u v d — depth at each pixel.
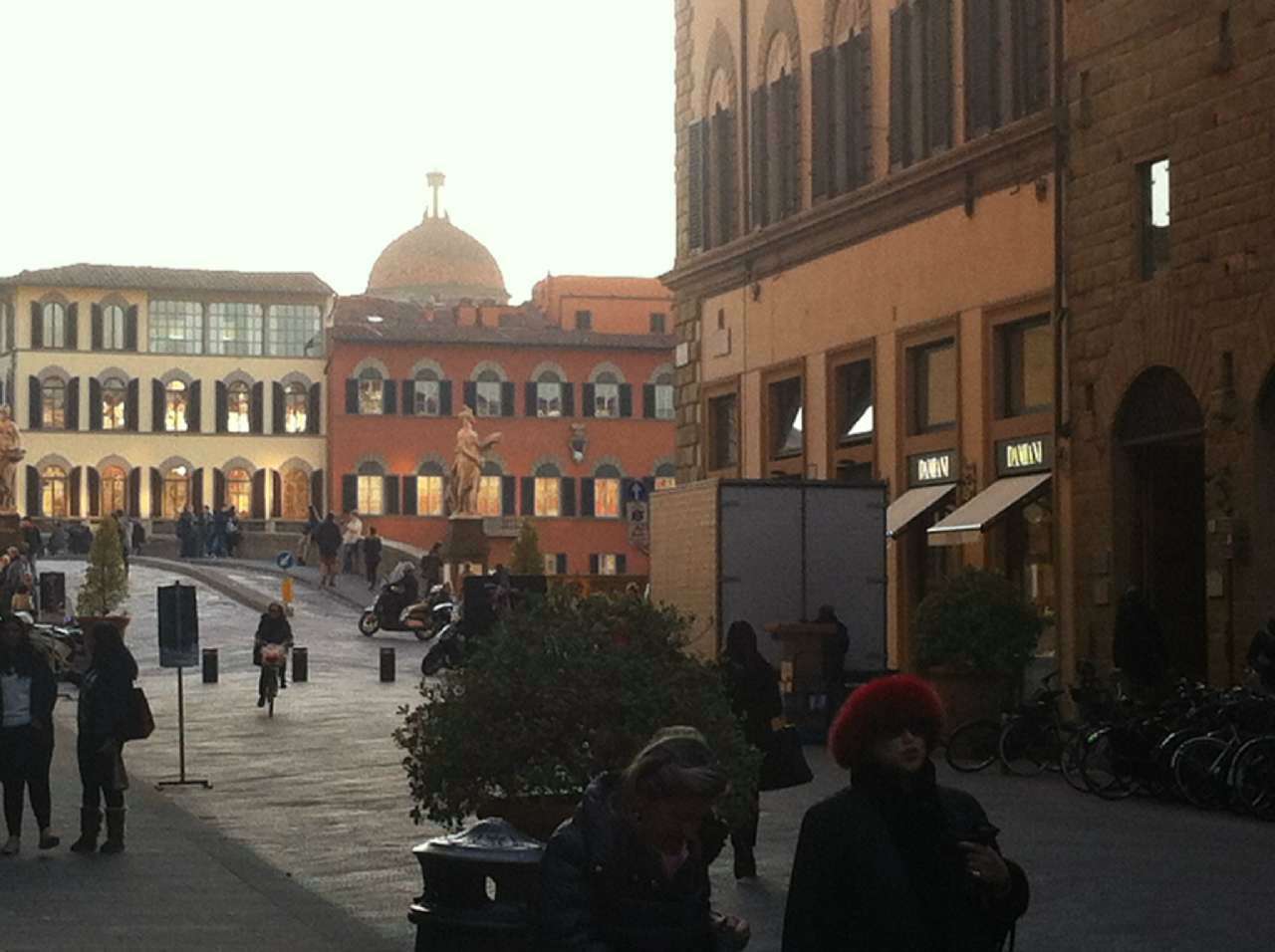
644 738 11.85
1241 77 28.88
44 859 19.02
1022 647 29.08
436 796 12.27
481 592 46.16
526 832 11.98
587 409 118.75
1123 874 18.03
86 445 127.38
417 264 146.75
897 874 6.70
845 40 41.88
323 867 18.95
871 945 6.68
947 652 29.03
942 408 38.28
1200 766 22.84
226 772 27.58
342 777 26.88
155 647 53.75
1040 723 26.94
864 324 40.59
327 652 53.09
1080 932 15.20
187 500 128.25
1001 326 35.75
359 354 116.56
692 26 48.94
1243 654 28.62
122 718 19.45
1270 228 28.22
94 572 48.34
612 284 127.38
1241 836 20.64
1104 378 32.19
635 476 118.75
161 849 19.72
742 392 46.00
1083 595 32.75
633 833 7.19
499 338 117.94
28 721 19.20
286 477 129.12
